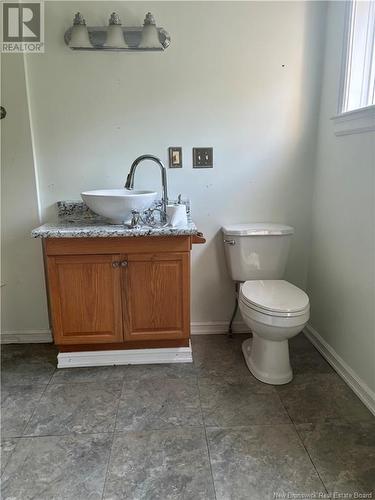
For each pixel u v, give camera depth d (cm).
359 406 163
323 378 185
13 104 195
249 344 213
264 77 206
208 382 182
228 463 132
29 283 218
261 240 204
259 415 157
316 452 137
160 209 195
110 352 197
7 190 205
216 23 197
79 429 149
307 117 212
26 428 150
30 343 224
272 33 201
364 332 167
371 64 171
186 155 212
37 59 194
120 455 135
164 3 193
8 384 181
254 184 219
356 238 174
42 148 204
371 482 124
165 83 202
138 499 117
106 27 191
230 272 216
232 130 211
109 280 184
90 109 202
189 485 123
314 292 225
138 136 207
